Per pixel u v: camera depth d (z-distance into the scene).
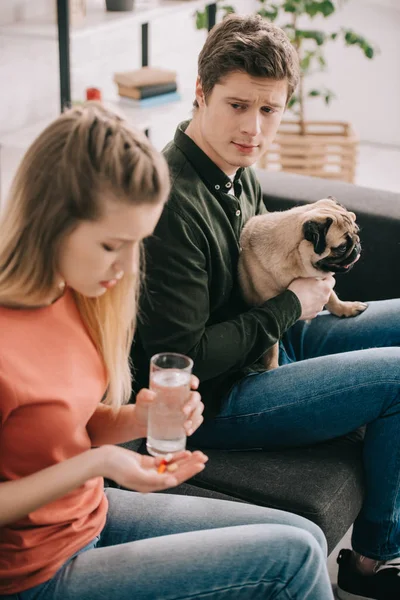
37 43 3.07
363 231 2.12
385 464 1.59
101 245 1.03
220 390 1.62
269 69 1.47
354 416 1.58
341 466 1.59
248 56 1.46
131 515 1.29
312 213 1.68
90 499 1.18
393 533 1.63
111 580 1.09
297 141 3.77
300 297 1.65
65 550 1.12
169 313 1.47
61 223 1.00
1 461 1.06
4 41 2.89
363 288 2.17
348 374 1.58
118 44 3.59
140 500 1.32
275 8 3.93
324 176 3.85
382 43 4.63
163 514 1.29
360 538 1.65
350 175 3.85
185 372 1.15
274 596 1.13
